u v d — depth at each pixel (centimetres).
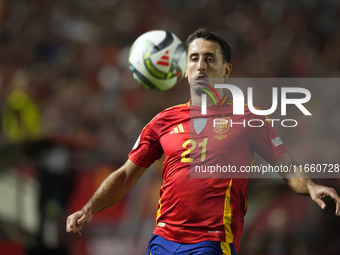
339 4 6231
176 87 4550
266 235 3097
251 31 5697
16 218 3139
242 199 1322
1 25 5366
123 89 4628
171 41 1572
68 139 3338
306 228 3034
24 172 3216
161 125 1407
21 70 4781
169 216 1314
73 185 3212
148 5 5788
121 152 3494
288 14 6016
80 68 4909
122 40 5400
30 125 3466
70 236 3141
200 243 1257
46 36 5322
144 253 3114
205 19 5778
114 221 3189
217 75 1389
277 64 5247
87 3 5744
